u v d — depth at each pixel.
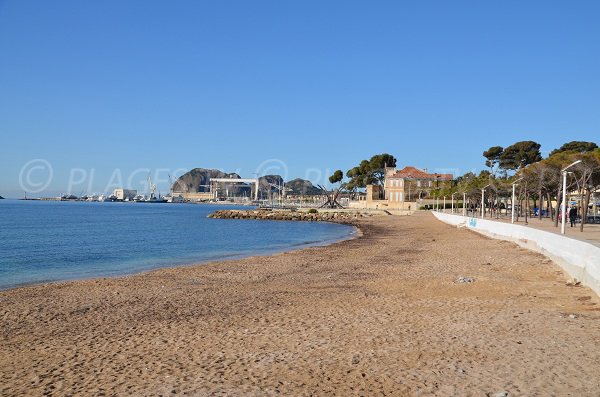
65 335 12.37
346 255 32.28
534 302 14.91
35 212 123.12
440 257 29.23
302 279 21.83
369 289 18.44
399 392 7.85
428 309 14.17
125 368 9.48
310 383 8.33
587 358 9.21
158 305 16.02
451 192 111.62
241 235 58.94
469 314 13.30
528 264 24.28
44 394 8.26
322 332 11.76
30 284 22.81
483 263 25.30
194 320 13.70
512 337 10.82
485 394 7.63
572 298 15.49
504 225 39.94
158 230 65.12
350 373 8.77
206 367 9.34
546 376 8.31
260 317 13.81
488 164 103.44
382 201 134.62
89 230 62.16
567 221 53.53
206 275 23.48
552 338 10.66
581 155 44.56
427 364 9.12
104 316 14.52
